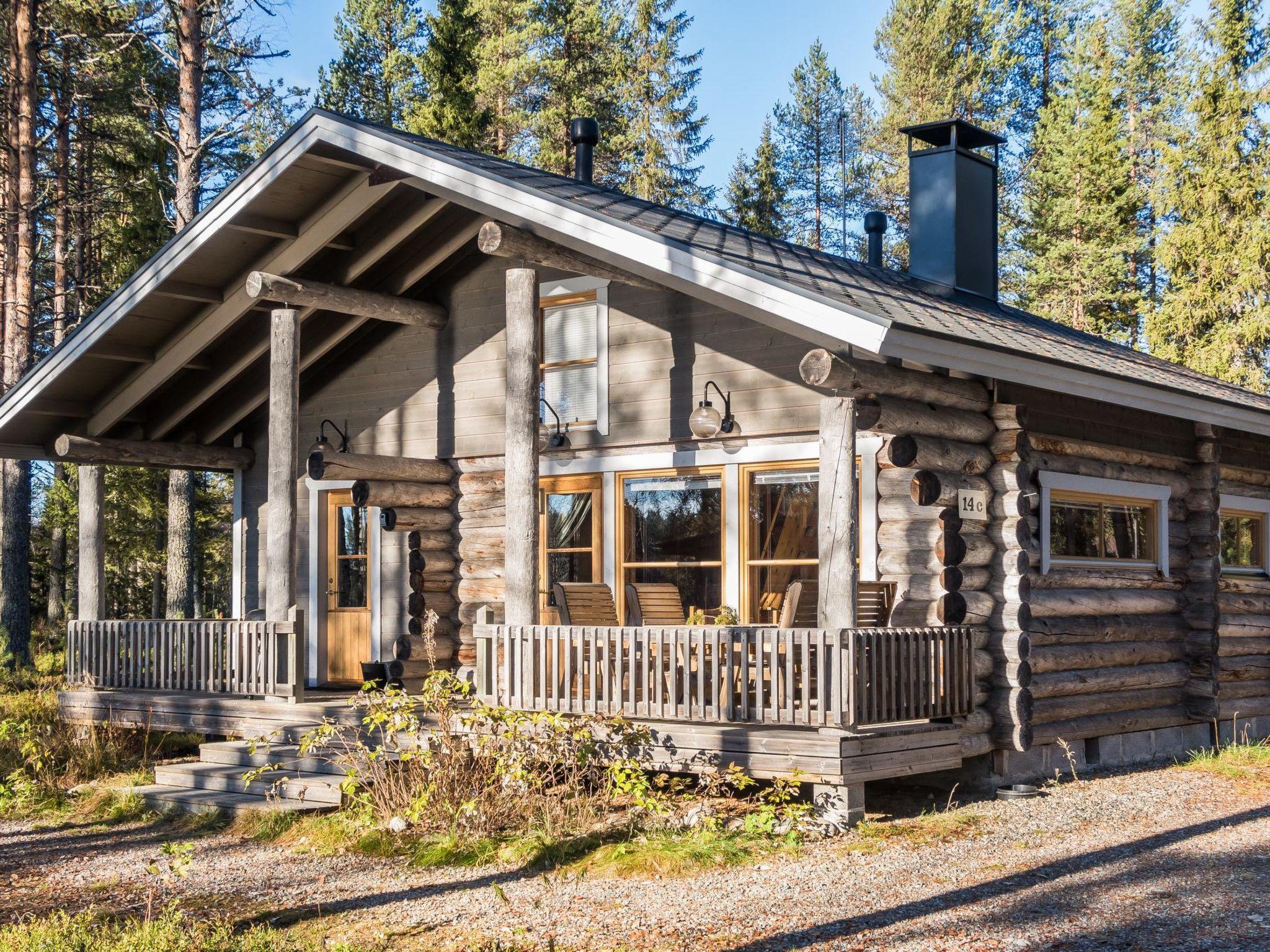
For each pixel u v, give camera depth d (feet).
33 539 114.93
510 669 35.63
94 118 90.22
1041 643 37.68
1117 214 122.72
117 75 84.99
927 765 32.58
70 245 97.04
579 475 44.09
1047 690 37.32
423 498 47.16
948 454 34.35
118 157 87.56
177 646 44.91
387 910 24.14
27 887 27.50
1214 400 42.34
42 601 115.65
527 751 32.32
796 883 24.86
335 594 52.49
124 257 87.15
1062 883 24.31
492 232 35.50
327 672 52.37
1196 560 45.03
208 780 37.45
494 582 46.65
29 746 40.16
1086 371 35.70
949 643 33.58
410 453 49.29
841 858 27.02
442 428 48.37
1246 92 101.24
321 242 43.14
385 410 50.11
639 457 42.52
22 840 32.96
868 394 32.27
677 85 157.79
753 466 40.09
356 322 49.70
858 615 33.55
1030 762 37.35
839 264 45.60
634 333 42.88
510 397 36.96
